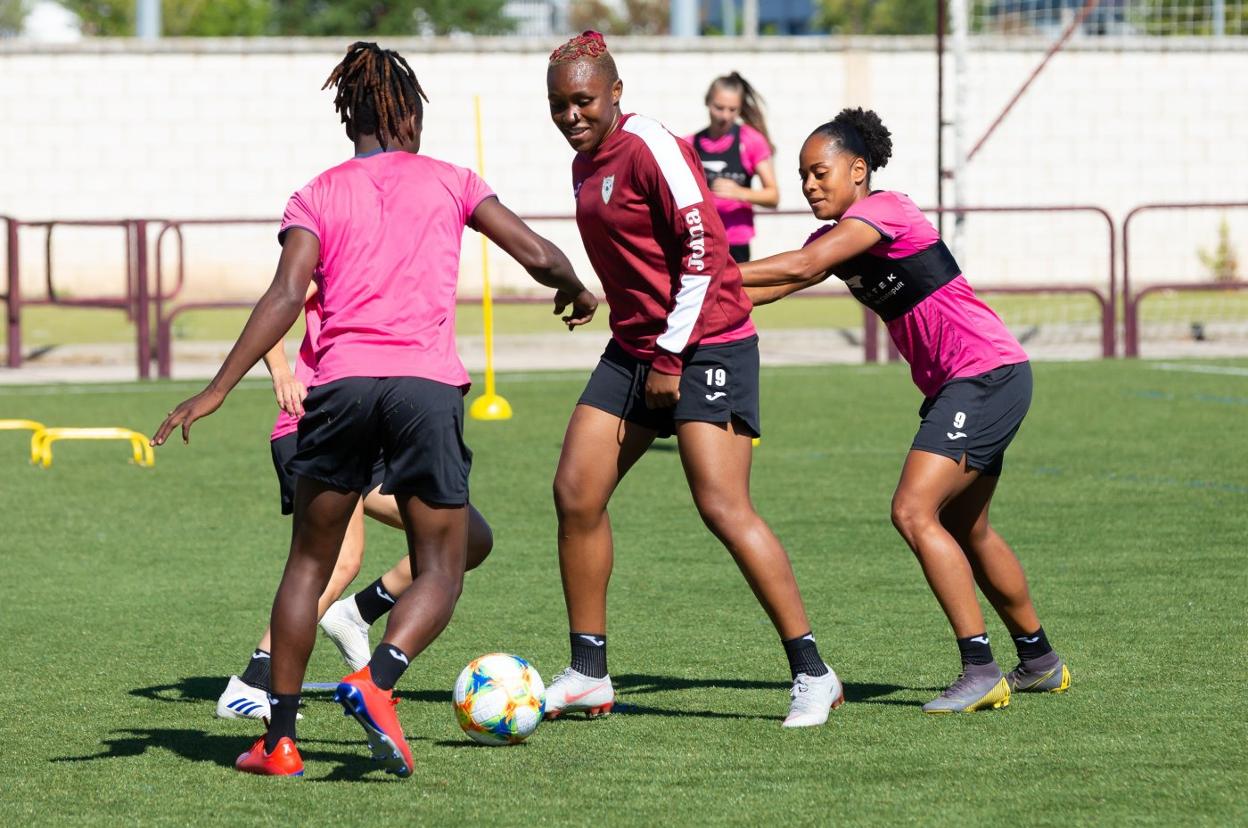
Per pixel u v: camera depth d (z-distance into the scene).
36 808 13.81
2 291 81.38
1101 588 22.97
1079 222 85.38
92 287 81.94
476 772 14.86
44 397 48.09
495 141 83.31
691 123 83.56
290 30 147.25
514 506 30.59
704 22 185.88
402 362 14.35
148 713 17.22
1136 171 85.62
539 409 45.03
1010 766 14.77
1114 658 19.03
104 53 81.38
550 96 16.23
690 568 24.92
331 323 14.52
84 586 24.03
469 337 64.44
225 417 43.97
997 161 84.69
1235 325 66.44
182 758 15.41
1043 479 32.75
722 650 19.92
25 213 81.50
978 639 16.84
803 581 23.70
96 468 35.59
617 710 17.20
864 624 21.11
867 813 13.43
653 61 83.19
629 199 16.11
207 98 82.12
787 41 83.50
